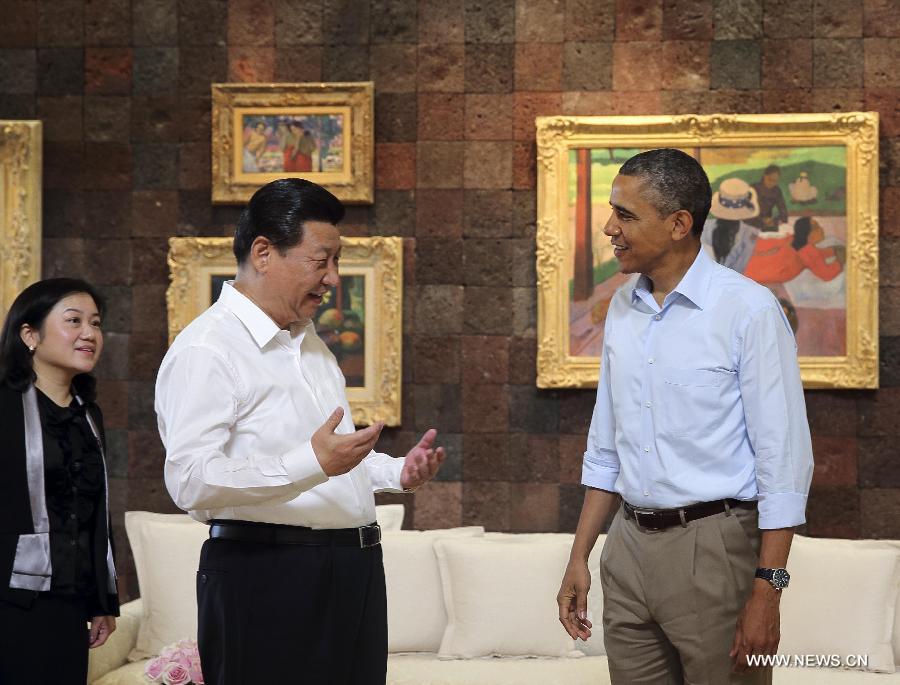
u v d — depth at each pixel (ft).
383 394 16.21
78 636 10.67
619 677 9.41
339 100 16.28
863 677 13.37
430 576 14.98
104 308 11.60
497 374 16.34
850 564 14.19
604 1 16.28
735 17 16.11
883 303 15.88
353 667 8.54
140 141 16.76
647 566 9.04
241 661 8.09
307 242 8.34
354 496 8.48
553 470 16.24
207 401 7.91
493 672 13.74
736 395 8.89
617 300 9.74
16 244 16.35
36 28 16.84
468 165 16.42
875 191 15.65
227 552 8.20
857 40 15.96
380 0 16.55
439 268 16.43
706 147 15.93
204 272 16.47
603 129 16.01
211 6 16.70
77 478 10.81
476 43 16.43
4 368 10.78
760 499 8.66
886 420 15.79
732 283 9.04
